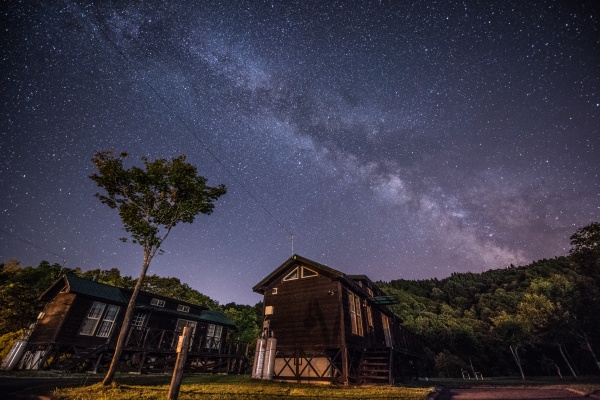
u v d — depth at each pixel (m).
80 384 11.02
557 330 31.34
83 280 21.62
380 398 10.00
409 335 30.12
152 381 12.83
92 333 19.98
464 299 84.88
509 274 103.38
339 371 14.91
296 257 18.91
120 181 12.75
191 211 13.17
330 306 16.66
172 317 25.06
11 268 31.16
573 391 12.24
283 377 16.38
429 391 12.19
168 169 13.20
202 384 12.73
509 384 18.61
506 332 37.28
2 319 19.98
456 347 47.06
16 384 10.20
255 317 37.19
